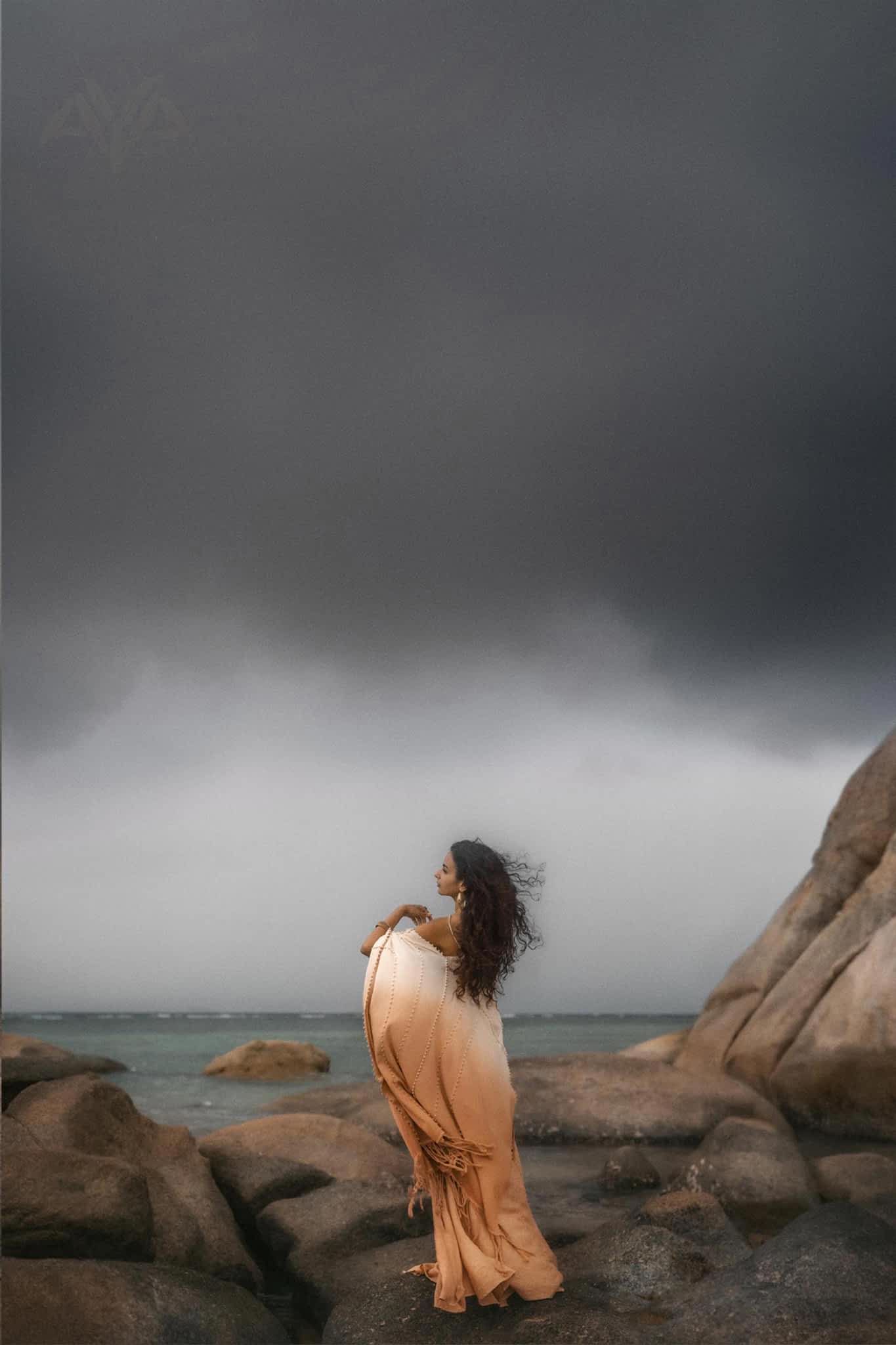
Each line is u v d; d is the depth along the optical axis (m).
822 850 11.24
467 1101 4.24
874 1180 6.28
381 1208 5.41
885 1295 3.91
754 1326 3.76
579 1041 28.66
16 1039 14.03
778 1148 6.37
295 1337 4.51
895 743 11.00
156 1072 17.14
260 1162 6.01
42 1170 4.50
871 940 9.56
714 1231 4.84
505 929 4.38
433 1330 3.96
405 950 4.38
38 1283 3.82
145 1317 3.83
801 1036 9.46
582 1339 3.75
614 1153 7.17
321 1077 16.11
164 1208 4.97
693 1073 9.88
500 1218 4.29
